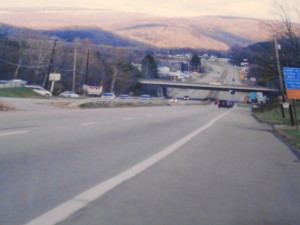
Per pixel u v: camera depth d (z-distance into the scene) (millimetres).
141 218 5965
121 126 20781
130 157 11352
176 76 162125
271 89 74312
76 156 10805
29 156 10242
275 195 7902
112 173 9000
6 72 92812
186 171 9797
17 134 14266
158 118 30469
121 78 110312
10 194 6824
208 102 120312
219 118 38000
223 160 11969
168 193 7512
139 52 159750
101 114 30031
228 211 6602
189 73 187750
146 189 7715
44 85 91312
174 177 8977
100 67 107188
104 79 107188
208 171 9977
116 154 11695
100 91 84188
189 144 15461
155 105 69312
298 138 19922
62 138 14141
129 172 9234
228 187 8336
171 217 6094
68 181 7980
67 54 103125
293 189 8555
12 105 30625
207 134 20266
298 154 14711
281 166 11570
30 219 5672
